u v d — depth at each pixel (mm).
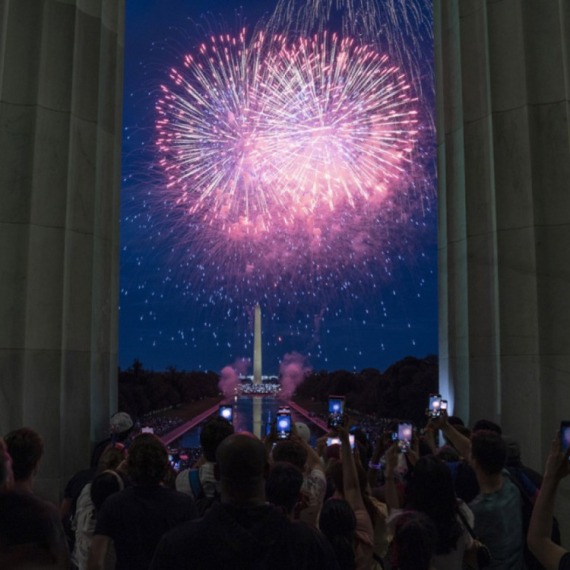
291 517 3668
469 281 10562
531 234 9898
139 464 4066
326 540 2949
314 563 2844
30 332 9430
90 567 3881
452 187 11383
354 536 4172
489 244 10453
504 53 10445
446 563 3662
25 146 9766
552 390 9625
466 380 10648
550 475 3031
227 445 2934
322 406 102438
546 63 10195
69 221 9961
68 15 10250
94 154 10398
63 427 9547
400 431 5719
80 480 6180
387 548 4656
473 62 10961
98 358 10461
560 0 10219
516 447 5727
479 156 10727
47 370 9500
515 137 10195
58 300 9688
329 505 3908
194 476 4922
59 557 1734
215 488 4836
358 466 4945
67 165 9938
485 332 10391
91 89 10484
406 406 53125
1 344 9312
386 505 4980
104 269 10820
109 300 10867
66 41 10203
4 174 9656
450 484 3740
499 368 9961
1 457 2588
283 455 4727
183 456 8633
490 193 10492
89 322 10055
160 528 3941
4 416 9180
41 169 9789
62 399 9555
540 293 9789
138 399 74000
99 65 10617
